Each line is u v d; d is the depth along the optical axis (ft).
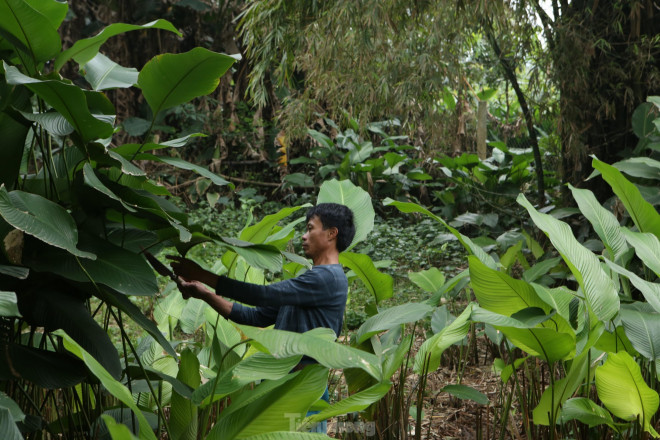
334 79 20.21
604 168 10.94
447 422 11.86
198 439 7.55
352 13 17.43
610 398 8.67
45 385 6.15
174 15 38.73
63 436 7.44
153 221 6.90
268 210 36.94
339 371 14.96
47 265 6.34
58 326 6.41
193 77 6.97
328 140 35.91
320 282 8.24
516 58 19.35
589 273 8.73
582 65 17.75
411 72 18.80
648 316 9.16
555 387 8.82
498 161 33.99
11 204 5.90
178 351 12.55
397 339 12.02
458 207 33.81
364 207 11.66
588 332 9.09
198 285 8.15
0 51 6.98
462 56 20.61
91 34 36.94
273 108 39.65
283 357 6.53
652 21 18.13
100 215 7.05
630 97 17.69
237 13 39.32
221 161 40.22
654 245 9.66
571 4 18.85
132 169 6.57
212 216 34.01
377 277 11.33
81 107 6.19
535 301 9.21
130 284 6.40
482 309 9.04
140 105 39.29
